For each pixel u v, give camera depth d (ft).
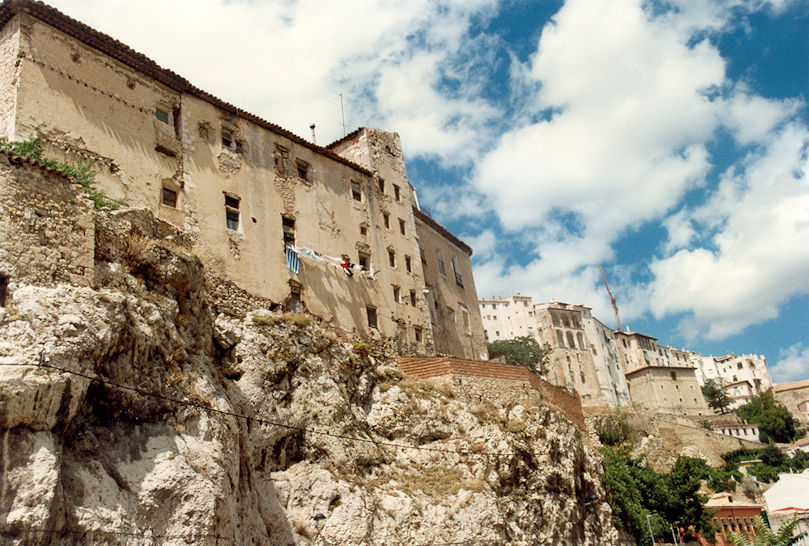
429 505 117.60
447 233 213.66
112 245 90.17
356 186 167.12
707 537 202.80
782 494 244.63
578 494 155.63
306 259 142.00
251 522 91.91
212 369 101.30
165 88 126.31
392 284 164.76
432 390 143.54
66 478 68.23
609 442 277.64
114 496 71.20
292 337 122.31
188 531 75.56
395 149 188.34
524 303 442.91
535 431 149.89
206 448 85.40
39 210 78.59
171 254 98.58
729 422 388.57
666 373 422.82
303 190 148.66
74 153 107.14
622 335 481.05
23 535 60.59
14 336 68.74
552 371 383.04
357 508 107.14
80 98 110.93
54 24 110.42
